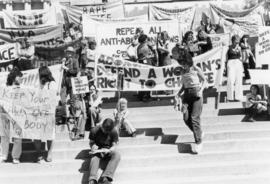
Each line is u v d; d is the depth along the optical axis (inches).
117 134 423.5
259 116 510.9
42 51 639.1
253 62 601.6
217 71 531.5
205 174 434.0
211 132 483.2
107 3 731.4
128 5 816.3
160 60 567.8
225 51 532.4
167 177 431.8
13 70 456.4
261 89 529.7
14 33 632.4
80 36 649.6
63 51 640.4
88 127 492.1
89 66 581.0
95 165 414.0
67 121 490.3
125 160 444.1
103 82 524.1
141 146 460.4
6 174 430.9
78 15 730.2
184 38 573.0
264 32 539.8
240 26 723.4
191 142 472.4
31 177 424.8
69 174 427.5
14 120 444.5
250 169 438.3
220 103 531.8
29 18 675.4
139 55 552.1
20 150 442.3
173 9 758.5
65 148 462.6
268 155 456.1
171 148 459.2
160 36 578.9
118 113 478.9
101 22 624.1
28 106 446.0
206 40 571.5
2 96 447.8
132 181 427.5
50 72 466.9
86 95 491.8
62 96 506.3
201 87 450.3
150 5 761.0
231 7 796.6
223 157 450.6
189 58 447.2
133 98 568.7
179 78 529.7
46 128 442.9
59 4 732.7
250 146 466.6
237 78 533.3
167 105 540.1
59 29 642.8
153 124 504.1
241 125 493.7
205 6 791.1
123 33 596.7
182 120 503.2
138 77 530.6
